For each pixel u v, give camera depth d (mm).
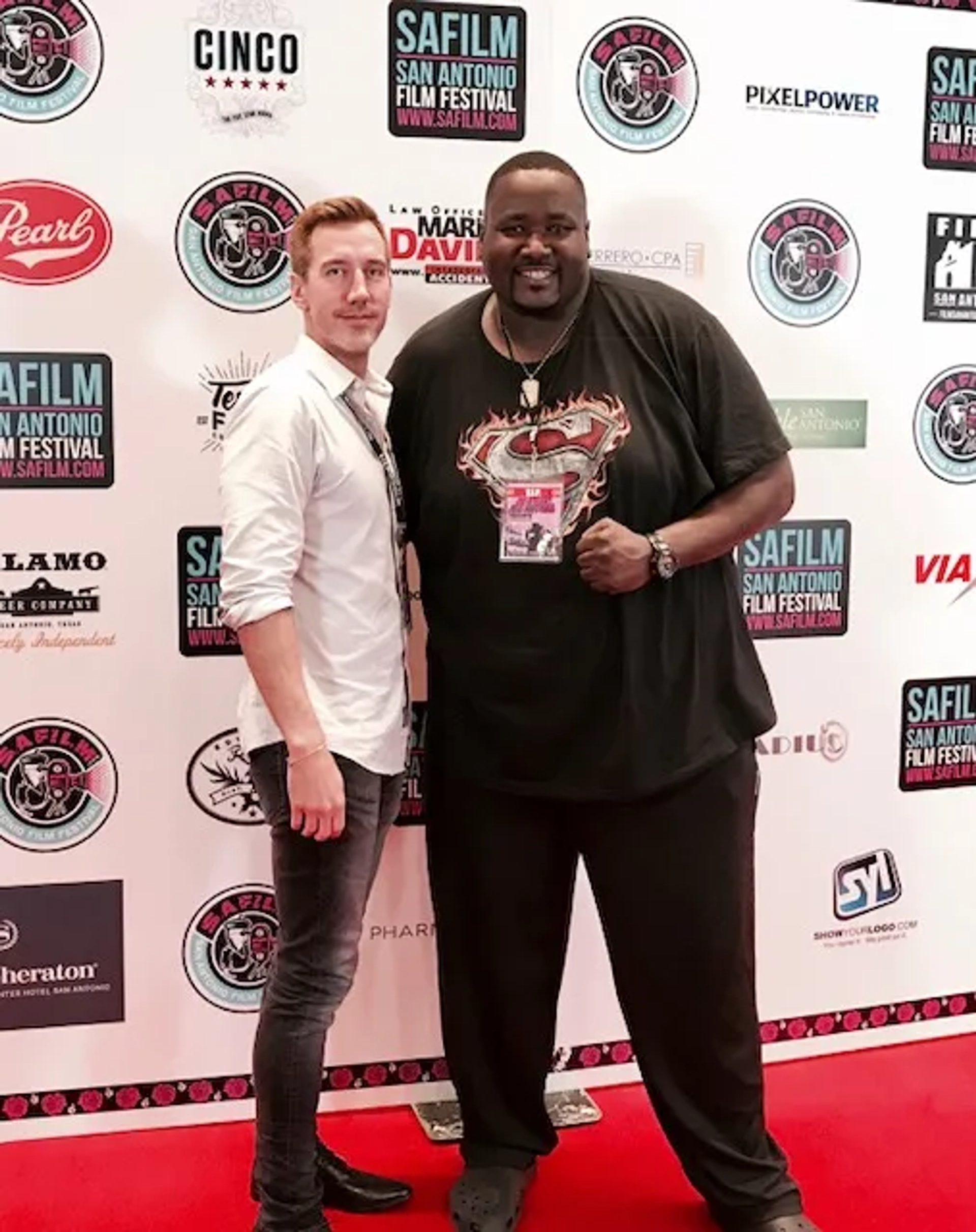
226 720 2410
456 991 2227
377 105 2328
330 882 1929
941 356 2656
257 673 1843
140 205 2271
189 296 2307
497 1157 2236
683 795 2037
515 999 2203
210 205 2295
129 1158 2369
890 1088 2611
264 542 1830
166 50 2248
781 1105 2537
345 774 1912
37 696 2348
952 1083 2633
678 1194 2264
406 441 2115
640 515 1983
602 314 2021
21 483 2293
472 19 2338
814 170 2535
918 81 2570
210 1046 2484
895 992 2791
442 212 2379
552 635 2004
